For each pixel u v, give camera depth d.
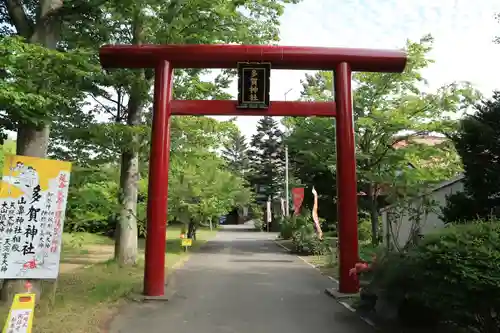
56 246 6.93
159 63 11.20
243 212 78.12
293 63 11.33
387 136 18.00
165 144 11.02
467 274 5.47
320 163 19.52
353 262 10.88
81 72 7.80
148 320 8.27
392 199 14.70
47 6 9.02
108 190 14.39
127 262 14.77
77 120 13.12
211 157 20.31
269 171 57.84
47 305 8.26
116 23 13.34
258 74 11.23
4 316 7.27
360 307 8.27
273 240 34.19
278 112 11.38
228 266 17.14
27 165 6.87
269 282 13.08
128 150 13.62
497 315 5.74
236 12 13.32
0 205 6.62
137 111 14.72
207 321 8.24
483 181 9.66
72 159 13.48
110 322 8.05
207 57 11.16
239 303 9.94
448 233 6.33
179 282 12.91
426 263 6.16
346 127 11.30
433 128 16.67
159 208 10.74
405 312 7.29
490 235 6.03
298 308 9.42
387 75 17.52
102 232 24.00
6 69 6.63
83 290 10.28
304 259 19.98
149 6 12.17
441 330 7.07
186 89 14.49
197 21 12.60
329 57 11.30
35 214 6.82
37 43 7.93
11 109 7.09
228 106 11.34
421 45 16.86
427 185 15.98
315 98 19.75
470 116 10.01
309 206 25.06
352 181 11.20
